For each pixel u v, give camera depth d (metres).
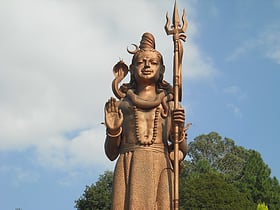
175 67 9.61
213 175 35.41
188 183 34.81
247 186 39.38
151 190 9.28
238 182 39.94
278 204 38.28
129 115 9.81
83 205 34.19
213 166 46.97
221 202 33.47
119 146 9.85
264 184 39.22
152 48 10.27
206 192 33.81
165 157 9.59
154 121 9.70
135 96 9.85
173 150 9.55
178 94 9.59
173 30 9.90
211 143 48.34
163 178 9.41
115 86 10.23
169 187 9.35
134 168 9.41
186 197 33.88
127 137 9.74
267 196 38.53
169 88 10.22
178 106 9.41
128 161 9.56
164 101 9.88
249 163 40.78
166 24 10.02
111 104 9.77
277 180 40.28
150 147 9.58
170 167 9.54
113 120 9.70
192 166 43.50
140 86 10.12
